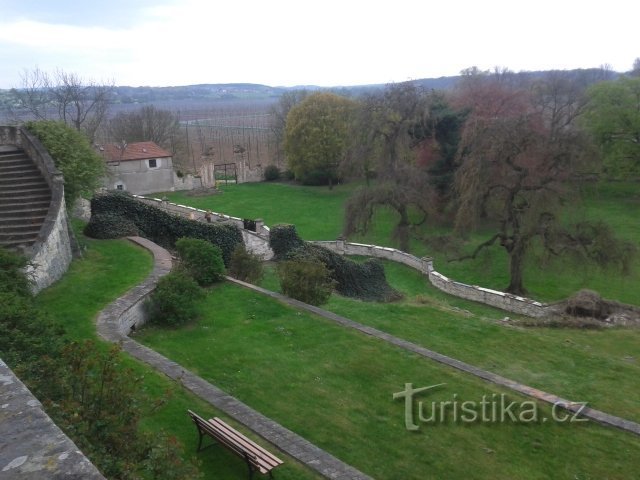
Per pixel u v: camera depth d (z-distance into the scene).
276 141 76.31
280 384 11.88
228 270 21.50
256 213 46.84
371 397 11.59
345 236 33.31
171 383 10.57
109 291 15.20
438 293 26.00
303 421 10.41
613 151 47.06
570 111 56.38
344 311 18.58
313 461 8.58
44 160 18.23
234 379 11.92
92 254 19.14
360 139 38.41
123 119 72.06
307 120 55.59
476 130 29.38
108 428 6.00
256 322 15.41
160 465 5.68
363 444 9.81
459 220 27.58
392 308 19.33
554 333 17.55
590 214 42.75
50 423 3.27
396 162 35.91
